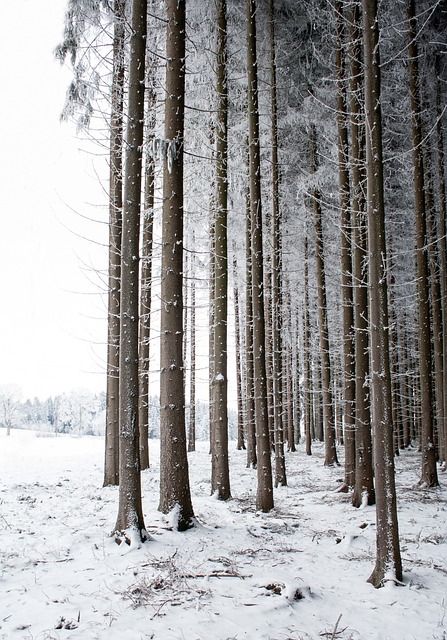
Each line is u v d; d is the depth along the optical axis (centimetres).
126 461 605
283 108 1313
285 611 424
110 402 1149
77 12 946
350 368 1162
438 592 491
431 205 1338
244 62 1174
